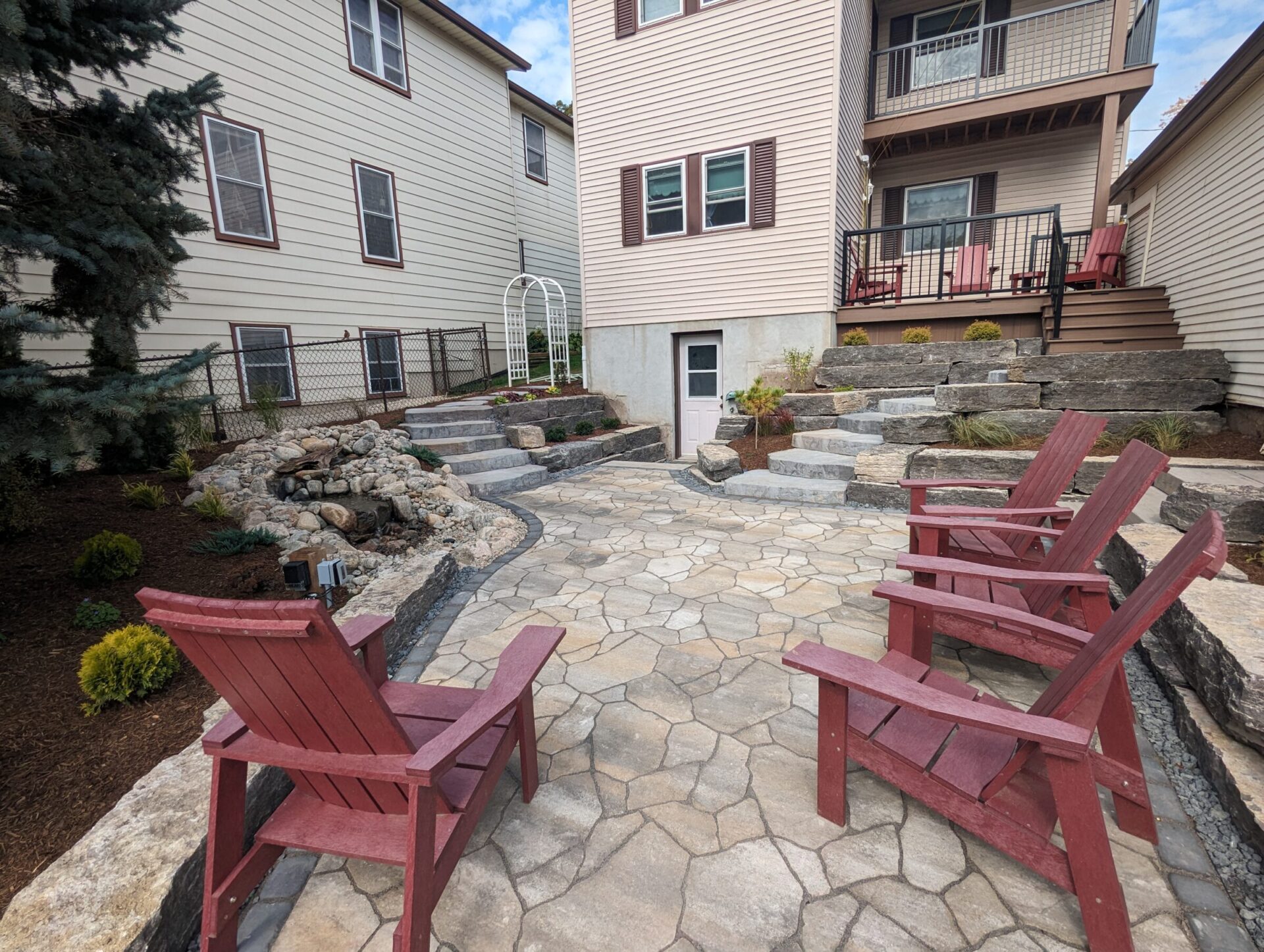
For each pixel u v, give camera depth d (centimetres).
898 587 229
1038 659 238
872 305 934
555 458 795
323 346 945
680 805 204
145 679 244
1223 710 210
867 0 1028
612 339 1085
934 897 169
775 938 158
